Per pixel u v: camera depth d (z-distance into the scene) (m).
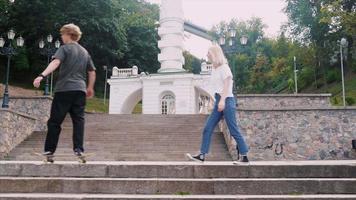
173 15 38.19
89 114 25.03
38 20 49.47
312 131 19.70
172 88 35.97
